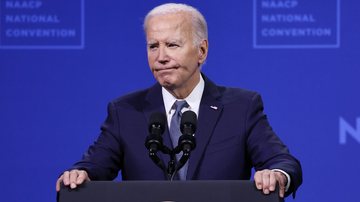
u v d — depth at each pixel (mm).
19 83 11922
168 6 7117
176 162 6672
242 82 11945
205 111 7449
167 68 7027
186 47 7035
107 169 7355
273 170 6488
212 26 11938
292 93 11922
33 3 11898
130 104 7699
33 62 11922
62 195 5973
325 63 11891
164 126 6516
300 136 11922
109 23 11961
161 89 7648
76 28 11938
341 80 11891
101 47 11961
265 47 11922
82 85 11961
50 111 11945
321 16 11867
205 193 5875
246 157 7441
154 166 7230
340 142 11906
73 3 11930
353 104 11883
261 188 5863
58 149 11945
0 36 11859
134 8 11977
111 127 7586
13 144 11922
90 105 11961
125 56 11984
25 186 11922
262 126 7438
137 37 11984
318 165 11914
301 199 11922
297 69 11906
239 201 5855
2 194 11914
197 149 7242
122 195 5914
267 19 11914
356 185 11891
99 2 11961
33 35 11898
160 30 6992
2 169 11922
